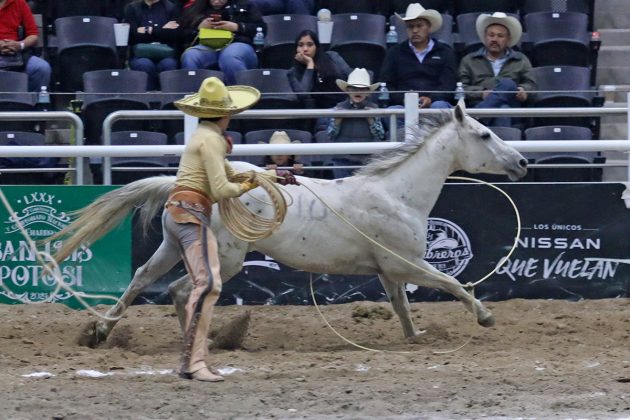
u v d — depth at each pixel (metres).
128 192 15.54
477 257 19.08
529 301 18.94
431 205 16.31
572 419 11.71
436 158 16.22
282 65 23.73
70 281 18.78
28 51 23.25
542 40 24.83
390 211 16.02
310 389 13.05
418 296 19.20
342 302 19.05
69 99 20.55
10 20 23.17
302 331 17.23
